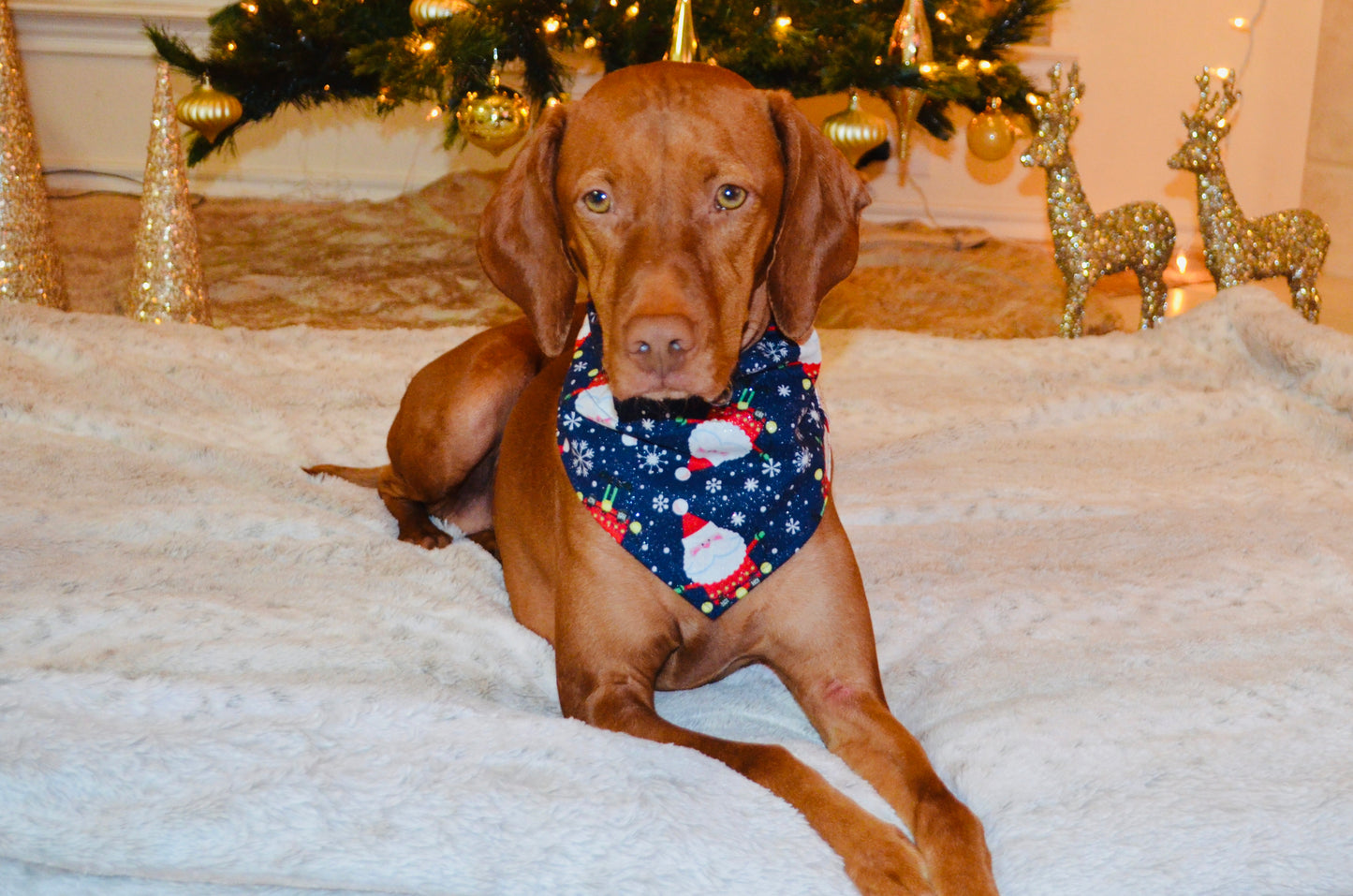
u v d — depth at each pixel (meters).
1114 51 7.81
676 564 2.36
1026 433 4.15
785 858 1.90
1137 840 1.98
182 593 2.81
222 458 3.57
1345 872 1.93
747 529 2.37
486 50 4.54
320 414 4.18
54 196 7.74
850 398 4.39
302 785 1.97
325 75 5.41
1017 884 1.93
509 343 3.24
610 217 2.16
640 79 2.24
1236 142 7.97
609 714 2.33
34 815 1.92
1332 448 3.94
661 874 1.87
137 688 2.27
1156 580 2.98
